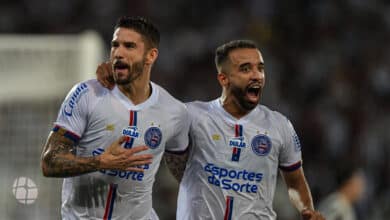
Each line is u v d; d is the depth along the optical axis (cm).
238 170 1762
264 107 1838
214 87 4819
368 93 5009
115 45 1647
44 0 5412
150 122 1681
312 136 4581
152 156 1578
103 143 1656
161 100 1706
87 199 1675
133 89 1667
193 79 4903
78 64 2877
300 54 5203
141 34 1648
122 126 1658
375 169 4541
